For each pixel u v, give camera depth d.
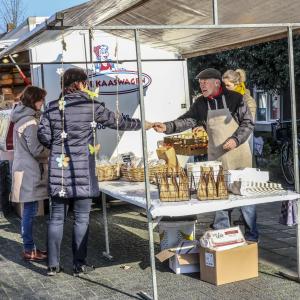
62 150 4.85
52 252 5.20
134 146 8.16
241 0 5.09
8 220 7.87
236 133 5.03
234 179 4.63
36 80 7.77
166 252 5.11
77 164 4.84
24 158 5.54
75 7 4.31
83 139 4.86
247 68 11.79
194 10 5.66
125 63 8.10
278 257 5.59
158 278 5.05
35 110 5.63
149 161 5.79
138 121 5.20
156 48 8.11
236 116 5.23
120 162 5.86
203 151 6.00
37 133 5.02
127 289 4.81
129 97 8.13
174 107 8.40
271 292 4.59
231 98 5.23
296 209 4.69
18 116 5.56
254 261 4.95
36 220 7.73
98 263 5.61
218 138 5.28
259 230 6.80
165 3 5.38
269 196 4.54
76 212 5.08
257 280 4.89
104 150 7.99
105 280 5.07
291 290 4.64
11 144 7.89
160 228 5.39
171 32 6.64
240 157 5.28
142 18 6.12
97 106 4.94
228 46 7.42
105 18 5.58
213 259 4.78
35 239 6.71
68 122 4.82
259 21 6.00
